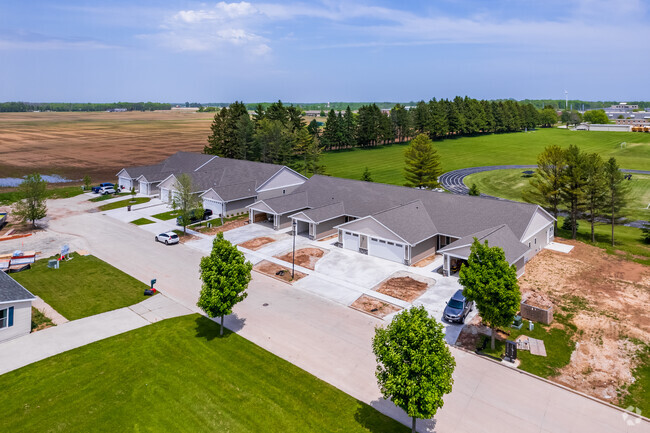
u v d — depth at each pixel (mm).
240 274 26375
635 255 42344
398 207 44000
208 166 75312
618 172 45438
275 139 98250
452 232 41656
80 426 18891
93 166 108312
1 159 116875
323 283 35438
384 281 35812
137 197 71625
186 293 33688
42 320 29031
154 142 163000
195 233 50812
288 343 25922
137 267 39406
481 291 23391
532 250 41281
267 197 64000
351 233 43656
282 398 20797
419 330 16828
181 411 19828
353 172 99688
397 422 19234
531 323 27703
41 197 53125
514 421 19219
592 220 47281
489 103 189000
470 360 24250
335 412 19859
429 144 72938
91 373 22812
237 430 18594
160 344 25781
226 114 105500
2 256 40875
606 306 30672
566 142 159500
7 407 20141
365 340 26344
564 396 20984
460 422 19172
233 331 27359
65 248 41688
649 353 24562
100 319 29172
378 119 143375
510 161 118000
